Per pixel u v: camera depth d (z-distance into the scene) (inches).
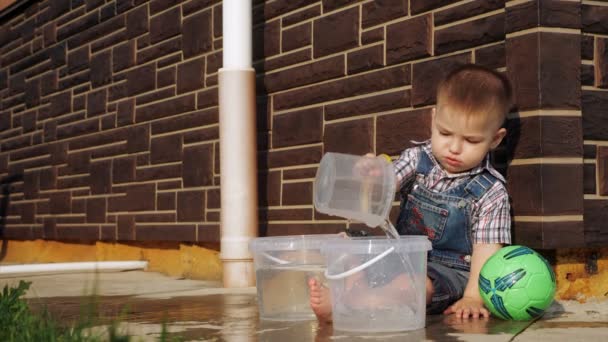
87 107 329.1
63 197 344.5
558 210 167.3
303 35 230.1
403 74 199.0
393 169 150.3
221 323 154.8
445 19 189.5
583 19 172.6
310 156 226.5
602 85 174.9
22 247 381.1
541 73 167.6
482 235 158.2
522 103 170.4
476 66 158.9
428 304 154.7
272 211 239.5
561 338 129.6
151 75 290.0
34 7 373.1
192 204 267.0
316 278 154.9
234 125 233.3
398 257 138.1
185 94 272.7
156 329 148.1
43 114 362.9
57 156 350.3
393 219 198.8
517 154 171.2
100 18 321.4
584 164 172.4
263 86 244.1
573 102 169.9
